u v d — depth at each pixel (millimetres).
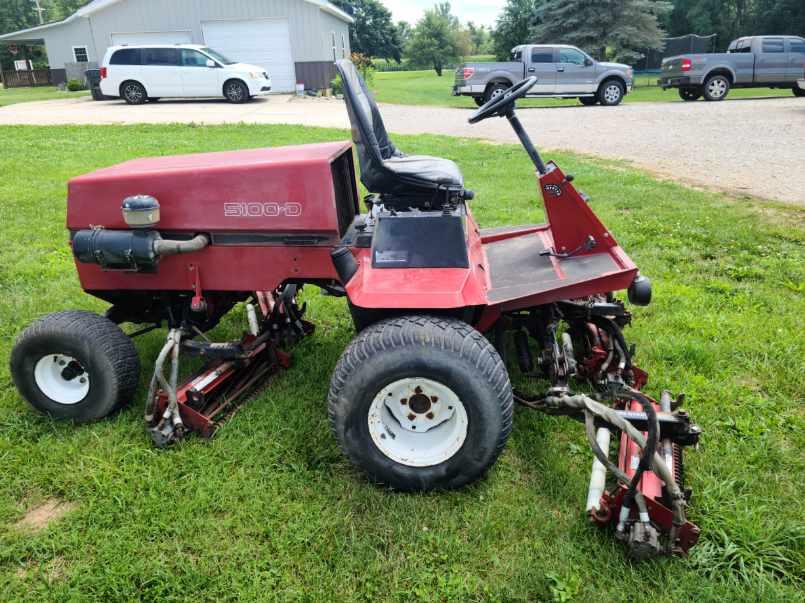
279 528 2723
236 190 3268
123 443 3246
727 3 45281
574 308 3605
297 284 4035
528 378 3846
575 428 3377
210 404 3539
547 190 3482
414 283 2893
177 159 3799
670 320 4602
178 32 24391
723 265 5691
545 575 2453
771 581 2424
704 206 7566
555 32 37000
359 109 3156
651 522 2537
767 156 10812
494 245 4082
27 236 6738
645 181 9000
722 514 2721
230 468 3098
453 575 2473
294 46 24672
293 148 3787
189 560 2564
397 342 2744
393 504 2832
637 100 22672
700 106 18797
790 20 41188
